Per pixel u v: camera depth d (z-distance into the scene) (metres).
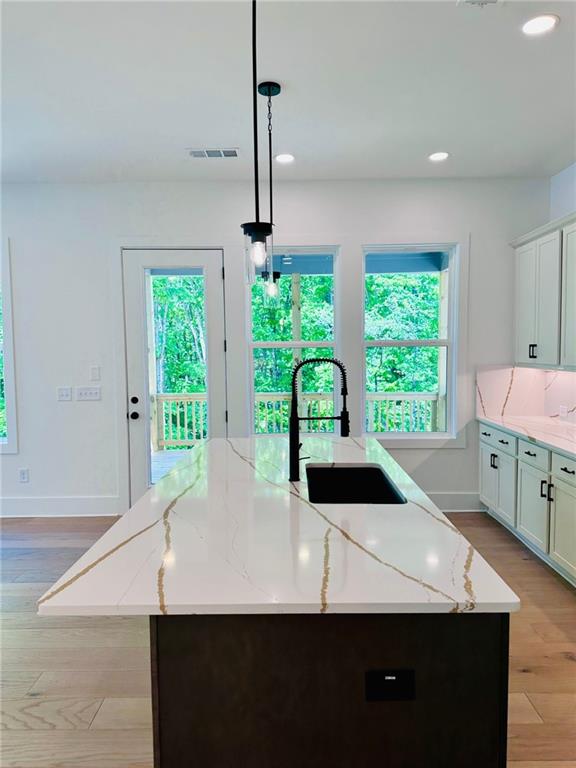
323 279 4.28
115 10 1.96
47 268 4.11
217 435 4.21
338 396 4.24
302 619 1.16
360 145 3.35
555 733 1.83
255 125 1.84
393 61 2.35
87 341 4.16
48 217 4.08
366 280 4.27
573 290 3.14
